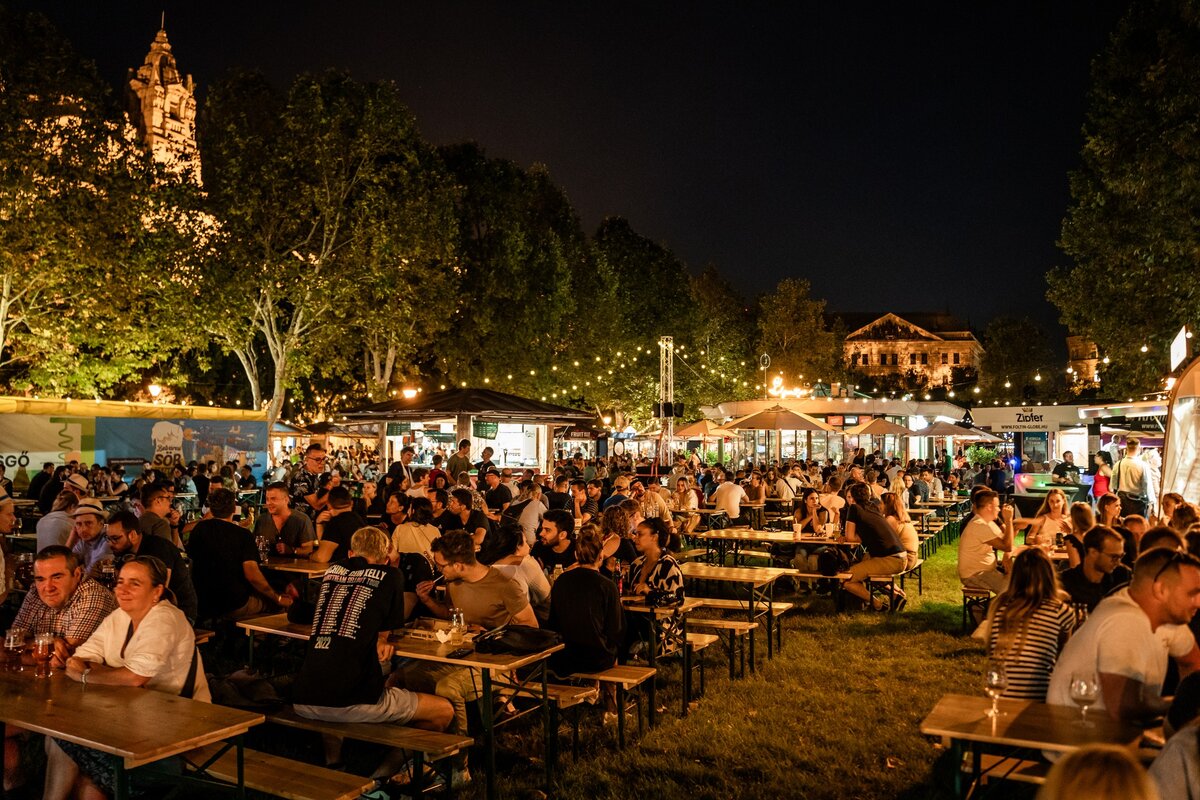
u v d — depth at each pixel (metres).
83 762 4.65
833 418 31.73
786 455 34.75
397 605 5.47
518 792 5.65
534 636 5.66
